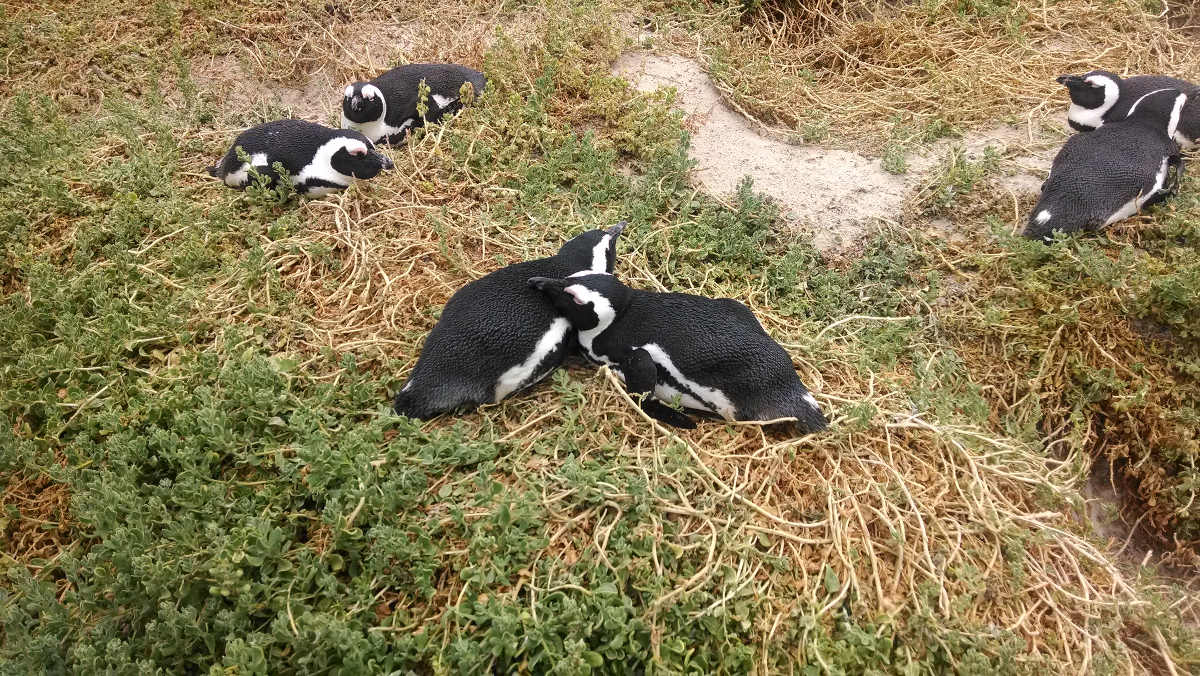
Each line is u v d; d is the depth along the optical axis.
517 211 2.08
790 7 3.08
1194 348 1.72
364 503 1.32
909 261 2.03
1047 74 2.56
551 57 2.48
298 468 1.42
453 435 1.45
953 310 1.92
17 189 2.10
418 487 1.38
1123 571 1.61
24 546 1.46
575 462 1.42
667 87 2.36
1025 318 1.85
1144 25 2.69
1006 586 1.37
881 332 1.87
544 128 2.26
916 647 1.27
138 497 1.39
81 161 2.22
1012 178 2.16
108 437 1.54
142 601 1.27
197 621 1.25
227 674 1.17
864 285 1.99
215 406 1.48
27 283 1.89
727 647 1.23
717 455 1.47
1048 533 1.44
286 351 1.70
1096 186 1.90
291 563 1.27
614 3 2.83
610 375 1.55
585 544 1.33
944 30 2.83
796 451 1.50
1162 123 2.01
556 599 1.25
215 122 2.52
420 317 1.76
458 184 2.13
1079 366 1.75
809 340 1.78
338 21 2.83
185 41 2.77
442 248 1.87
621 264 1.96
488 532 1.33
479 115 2.29
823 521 1.38
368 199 2.06
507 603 1.23
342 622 1.19
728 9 2.95
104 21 2.80
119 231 1.96
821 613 1.26
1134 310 1.77
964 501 1.47
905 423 1.56
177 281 1.87
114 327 1.70
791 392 1.52
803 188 2.21
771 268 1.99
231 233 1.99
